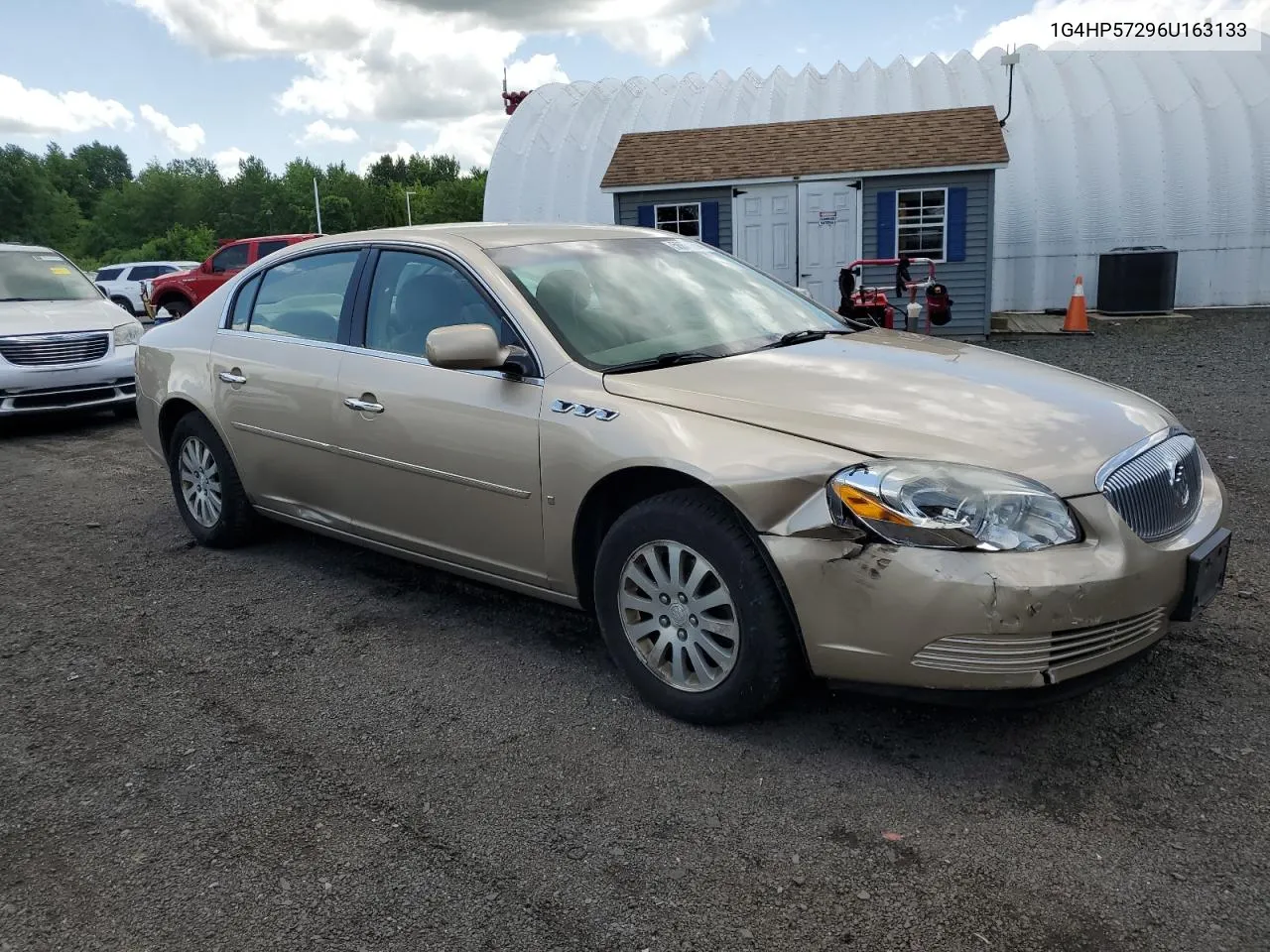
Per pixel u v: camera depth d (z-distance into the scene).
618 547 3.21
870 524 2.68
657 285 4.00
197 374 4.89
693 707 3.12
